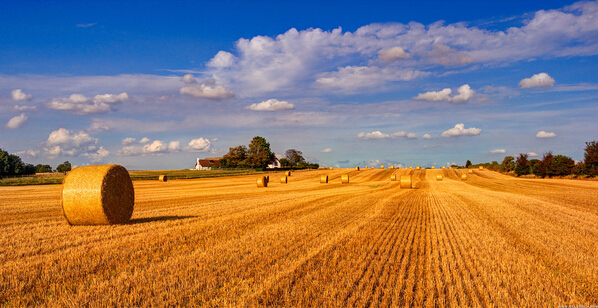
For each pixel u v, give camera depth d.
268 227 11.59
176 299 5.38
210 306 5.14
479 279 6.41
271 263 7.39
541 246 9.12
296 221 12.99
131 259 7.56
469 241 9.69
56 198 23.41
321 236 10.16
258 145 107.69
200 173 73.62
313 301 5.35
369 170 81.19
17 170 78.62
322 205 18.81
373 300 5.42
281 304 5.25
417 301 5.43
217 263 7.26
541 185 39.59
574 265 7.43
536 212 16.19
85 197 11.86
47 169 128.12
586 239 10.08
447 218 14.30
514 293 5.78
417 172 73.06
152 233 10.45
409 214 15.52
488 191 31.19
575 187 36.09
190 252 8.20
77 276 6.46
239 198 23.55
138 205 19.33
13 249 8.42
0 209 17.20
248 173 74.75
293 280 6.31
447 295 5.74
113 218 12.47
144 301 5.29
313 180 55.03
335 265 7.23
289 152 139.88
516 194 27.44
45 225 12.31
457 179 55.56
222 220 13.13
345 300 5.47
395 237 10.27
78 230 11.09
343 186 39.69
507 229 11.63
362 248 8.73
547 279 6.50
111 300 5.28
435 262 7.55
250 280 6.18
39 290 5.74
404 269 7.01
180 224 12.24
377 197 24.42
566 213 15.88
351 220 13.46
